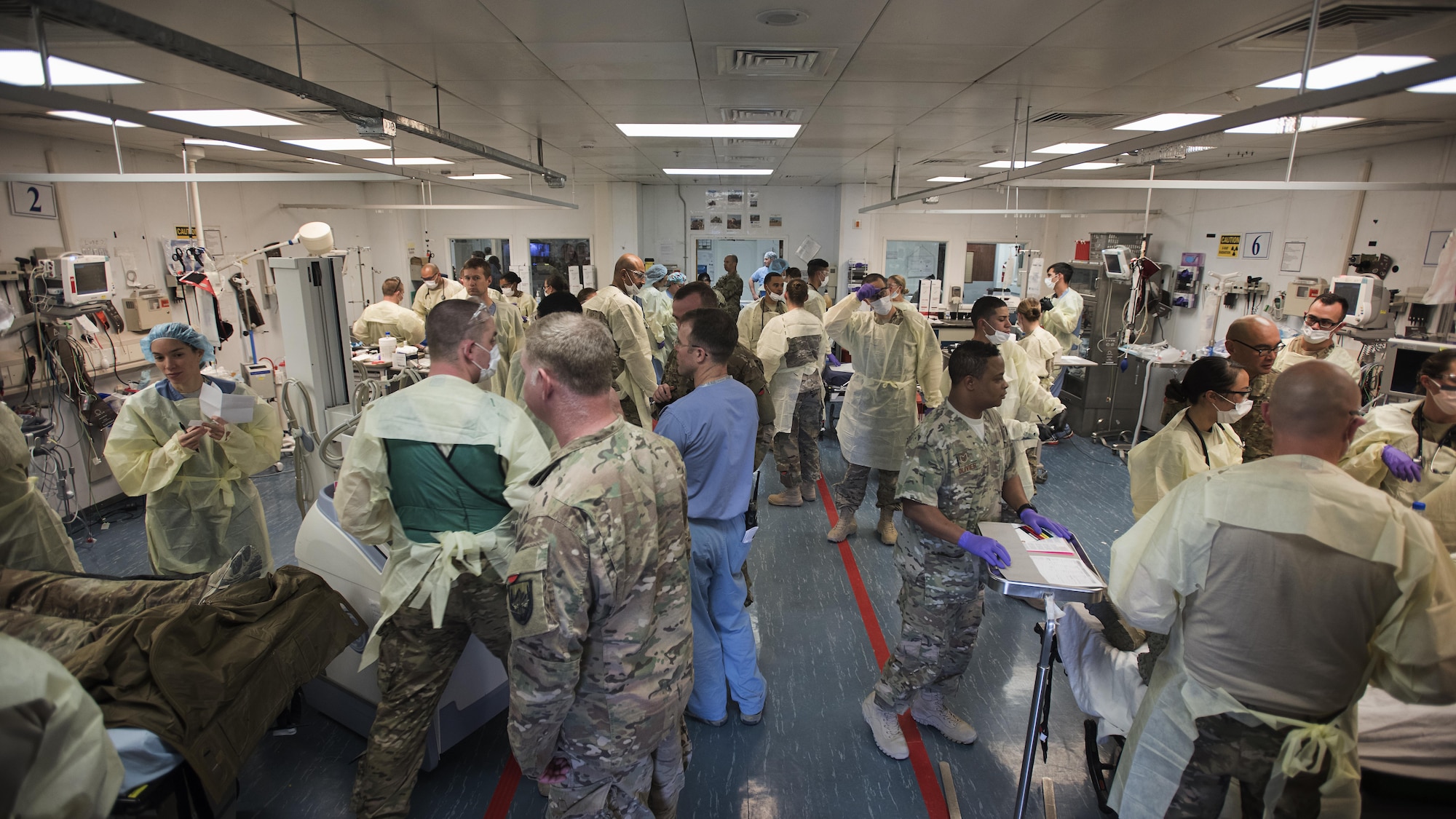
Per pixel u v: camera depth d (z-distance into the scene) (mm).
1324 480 1267
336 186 9047
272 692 1828
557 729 1298
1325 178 6059
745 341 5707
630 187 10578
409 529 1770
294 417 3324
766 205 11148
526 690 1240
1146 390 5453
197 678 1622
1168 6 2512
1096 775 2074
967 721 2471
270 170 7301
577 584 1209
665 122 5078
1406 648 1229
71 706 990
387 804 1892
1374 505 1227
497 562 1756
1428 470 2240
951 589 2045
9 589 2041
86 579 2078
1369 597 1231
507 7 2594
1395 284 5336
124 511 4559
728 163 7781
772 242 11641
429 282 7227
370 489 1737
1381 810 1812
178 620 1671
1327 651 1262
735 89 3992
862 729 2434
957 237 11039
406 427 1711
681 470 1464
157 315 5605
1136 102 4223
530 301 7656
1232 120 2064
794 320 4270
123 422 2439
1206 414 2166
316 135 5512
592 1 2525
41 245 4789
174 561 2557
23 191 4648
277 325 7625
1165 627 1460
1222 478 1373
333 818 2025
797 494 4562
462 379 1815
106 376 4676
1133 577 1496
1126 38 2918
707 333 2131
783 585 3475
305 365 3273
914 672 2160
